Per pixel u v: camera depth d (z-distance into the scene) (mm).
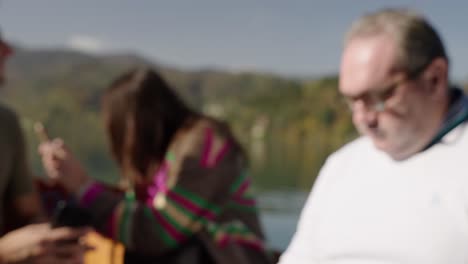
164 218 1903
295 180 35625
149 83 2041
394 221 1449
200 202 1936
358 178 1571
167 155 1988
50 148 1923
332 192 1640
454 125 1367
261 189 24828
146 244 1894
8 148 1677
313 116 189875
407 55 1295
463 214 1340
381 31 1327
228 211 2025
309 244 1705
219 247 1951
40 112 189750
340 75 1411
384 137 1389
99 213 1893
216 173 1973
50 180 1972
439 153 1393
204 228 1954
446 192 1367
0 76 1554
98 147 101688
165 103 2041
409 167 1440
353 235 1539
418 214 1403
